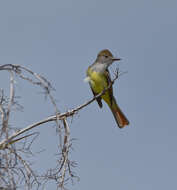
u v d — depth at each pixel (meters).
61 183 7.02
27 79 6.61
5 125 6.25
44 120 8.50
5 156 6.41
